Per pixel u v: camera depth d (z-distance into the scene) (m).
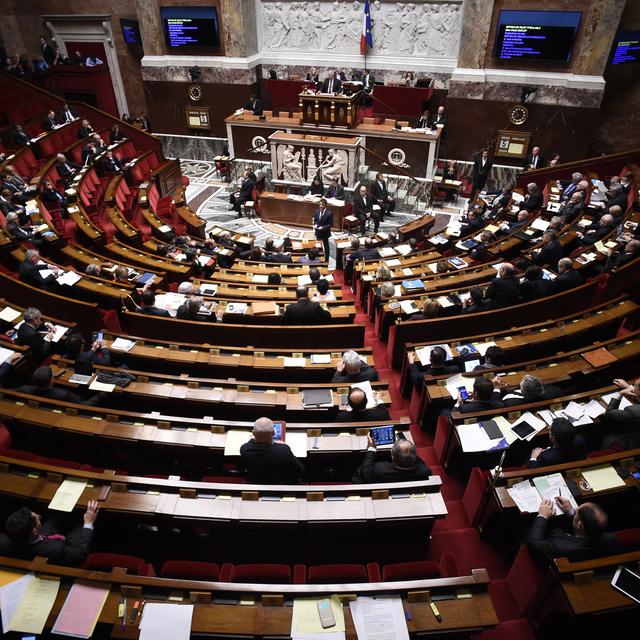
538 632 3.75
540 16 14.70
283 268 10.52
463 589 3.44
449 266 9.70
